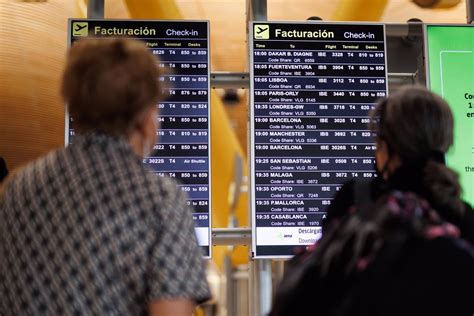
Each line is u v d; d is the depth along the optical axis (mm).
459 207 1863
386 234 1733
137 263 1729
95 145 1855
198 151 3953
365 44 4105
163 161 3928
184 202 1859
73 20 4035
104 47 1879
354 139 4008
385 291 1672
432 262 1683
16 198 1847
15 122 4523
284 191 3934
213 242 4004
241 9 5508
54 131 4684
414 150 1868
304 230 3910
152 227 1764
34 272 1741
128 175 1811
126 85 1835
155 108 1956
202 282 1781
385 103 1984
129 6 4676
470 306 1668
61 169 1839
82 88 1839
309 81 4039
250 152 3961
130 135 1913
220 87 4133
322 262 1798
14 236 1804
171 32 4070
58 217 1771
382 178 1973
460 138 4020
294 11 5258
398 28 4184
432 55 4105
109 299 1706
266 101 4004
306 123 4004
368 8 4805
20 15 4594
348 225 1824
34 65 4590
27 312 1716
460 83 4086
